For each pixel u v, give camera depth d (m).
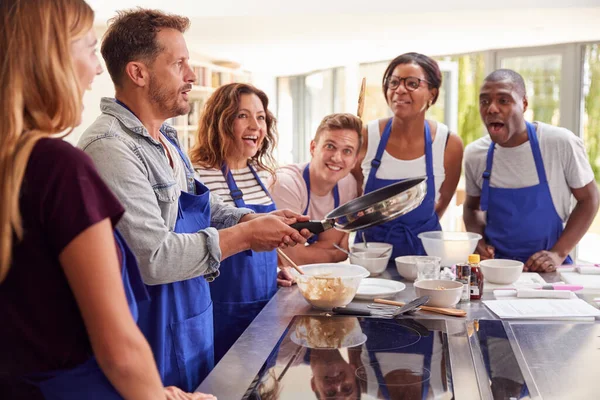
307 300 1.98
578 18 4.54
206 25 5.01
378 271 2.47
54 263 1.00
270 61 7.54
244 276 2.25
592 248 5.64
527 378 1.34
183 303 1.70
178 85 1.63
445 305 1.96
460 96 6.62
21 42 0.99
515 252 2.79
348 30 5.24
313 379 1.33
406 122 2.72
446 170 2.83
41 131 1.00
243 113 2.32
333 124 2.60
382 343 1.58
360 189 2.93
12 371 1.04
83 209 0.98
